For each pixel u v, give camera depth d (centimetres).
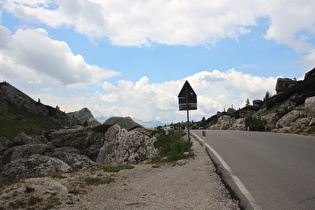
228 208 492
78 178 782
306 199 520
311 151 1123
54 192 575
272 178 697
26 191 552
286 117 2889
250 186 633
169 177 782
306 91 4181
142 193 617
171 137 1641
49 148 2530
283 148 1261
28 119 15738
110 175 842
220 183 677
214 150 1348
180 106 1238
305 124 2406
